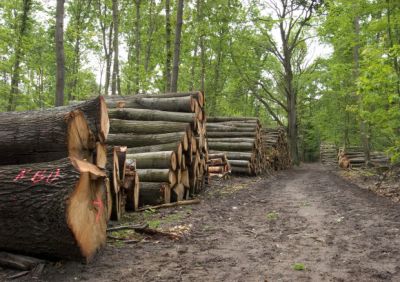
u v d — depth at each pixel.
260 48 34.41
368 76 10.18
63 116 4.98
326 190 12.41
